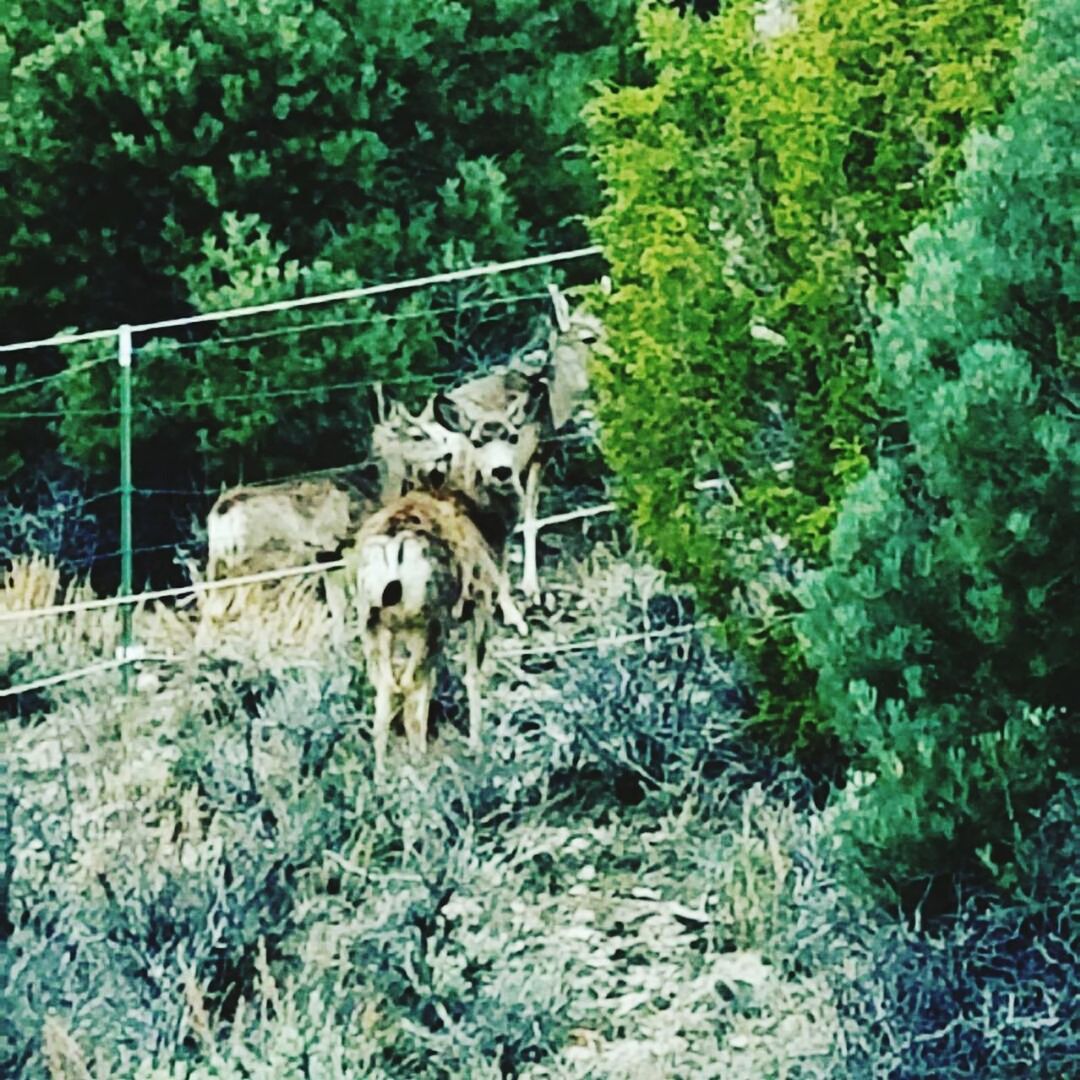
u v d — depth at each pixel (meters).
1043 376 8.01
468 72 16.72
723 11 11.20
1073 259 7.90
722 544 11.25
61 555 15.98
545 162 17.09
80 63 15.23
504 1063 9.07
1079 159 7.94
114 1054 8.91
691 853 10.96
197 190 15.58
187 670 13.95
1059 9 8.12
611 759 11.92
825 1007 9.00
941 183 10.25
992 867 8.15
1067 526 7.88
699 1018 9.34
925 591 8.29
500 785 11.77
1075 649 8.09
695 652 12.62
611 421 11.40
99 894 10.27
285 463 16.05
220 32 15.38
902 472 8.58
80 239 15.70
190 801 11.51
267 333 15.43
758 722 11.52
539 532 16.45
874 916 9.02
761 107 10.73
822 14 10.52
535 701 12.81
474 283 16.45
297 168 15.88
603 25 17.61
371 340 15.61
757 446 11.02
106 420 15.61
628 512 11.66
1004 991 8.27
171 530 16.38
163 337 15.88
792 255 10.52
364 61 15.88
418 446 13.90
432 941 9.77
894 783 8.34
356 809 11.38
